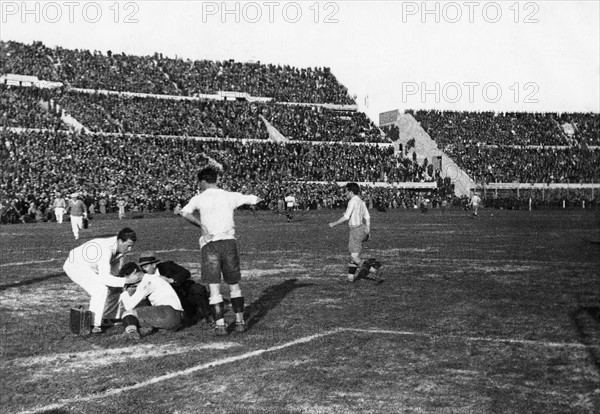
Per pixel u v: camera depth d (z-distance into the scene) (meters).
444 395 6.12
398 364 7.19
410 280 13.90
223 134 66.88
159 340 8.51
